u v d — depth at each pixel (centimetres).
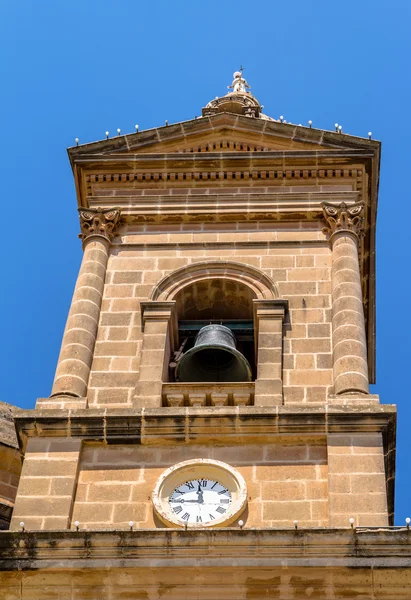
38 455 3216
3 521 3703
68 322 3603
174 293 3700
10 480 3797
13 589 2869
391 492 3331
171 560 2873
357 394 3356
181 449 3234
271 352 3506
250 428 3238
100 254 3791
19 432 3269
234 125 4159
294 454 3203
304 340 3541
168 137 4144
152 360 3503
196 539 2895
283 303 3625
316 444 3219
